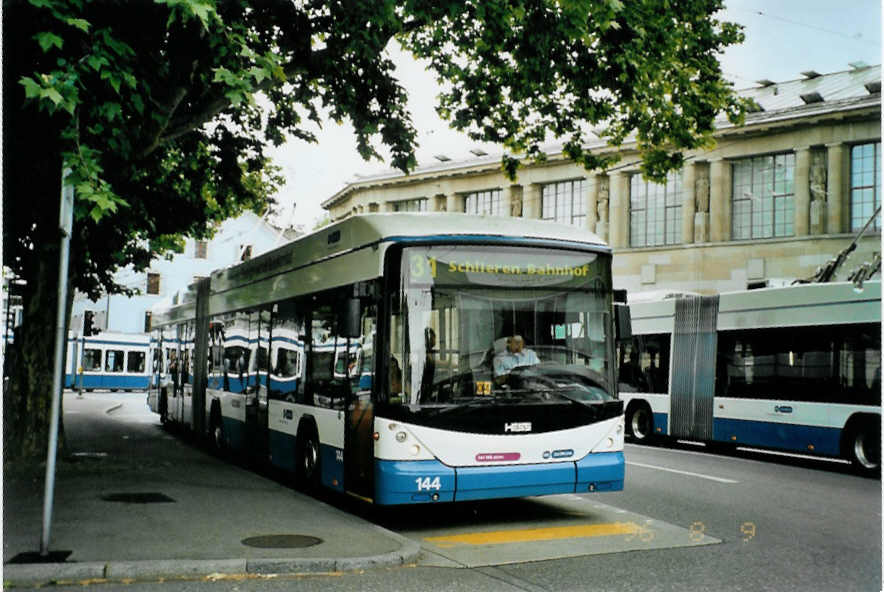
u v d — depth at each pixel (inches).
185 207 698.8
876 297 584.7
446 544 343.3
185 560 280.5
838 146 1365.7
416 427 352.5
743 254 1466.5
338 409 404.5
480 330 369.7
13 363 520.7
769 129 1430.9
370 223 389.7
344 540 322.0
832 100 1398.9
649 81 594.2
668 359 797.2
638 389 836.0
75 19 336.5
